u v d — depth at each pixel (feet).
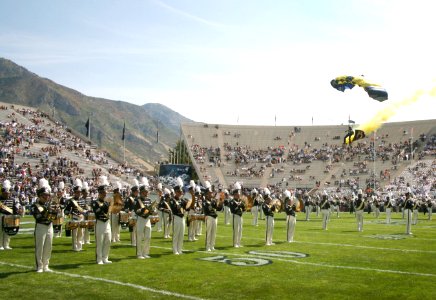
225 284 34.86
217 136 251.80
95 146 210.18
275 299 30.73
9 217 48.34
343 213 153.99
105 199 46.19
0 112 194.80
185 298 30.66
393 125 232.94
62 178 146.30
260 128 257.34
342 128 245.65
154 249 54.39
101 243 43.65
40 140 183.11
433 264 44.65
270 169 224.53
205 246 55.42
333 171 214.07
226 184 215.10
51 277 36.96
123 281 35.68
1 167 141.90
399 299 31.04
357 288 33.99
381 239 67.36
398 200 157.17
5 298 30.32
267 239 59.88
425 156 205.77
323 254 51.08
